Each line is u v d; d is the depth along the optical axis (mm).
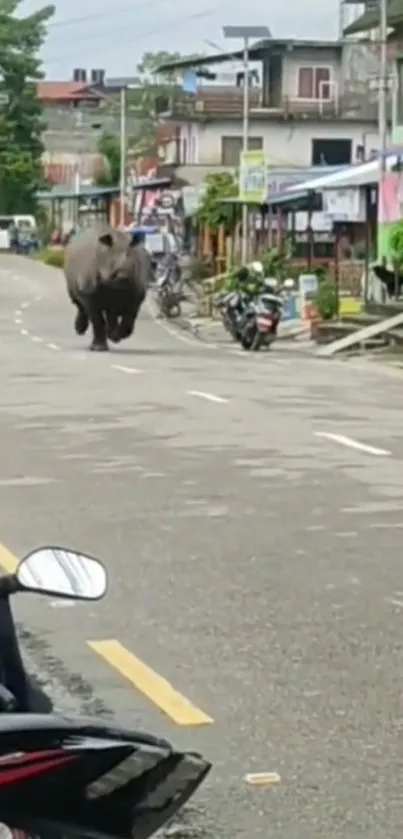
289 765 7113
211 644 9102
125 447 17250
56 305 54281
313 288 40000
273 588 10484
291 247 52938
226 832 6359
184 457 16484
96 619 9641
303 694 8164
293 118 74688
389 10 52625
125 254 32062
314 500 13875
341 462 16188
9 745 3930
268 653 8922
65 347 33656
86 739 4039
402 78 51938
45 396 22562
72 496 14062
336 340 35125
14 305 54344
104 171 108438
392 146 51000
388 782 6934
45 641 9078
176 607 9953
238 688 8250
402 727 7656
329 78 75250
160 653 8891
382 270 39312
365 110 74125
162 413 20453
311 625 9539
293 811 6594
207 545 11867
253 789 6816
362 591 10414
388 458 16516
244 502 13758
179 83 94812
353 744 7410
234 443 17609
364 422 19734
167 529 12508
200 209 63250
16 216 108625
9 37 109562
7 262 92000
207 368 28109
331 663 8742
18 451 16938
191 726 7602
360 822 6496
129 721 7629
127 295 32219
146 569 11023
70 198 105500
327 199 44625
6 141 110750
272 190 53125
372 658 8844
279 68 75188
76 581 4551
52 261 89688
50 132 128875
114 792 4055
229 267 53156
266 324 33344
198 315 47406
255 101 77250
